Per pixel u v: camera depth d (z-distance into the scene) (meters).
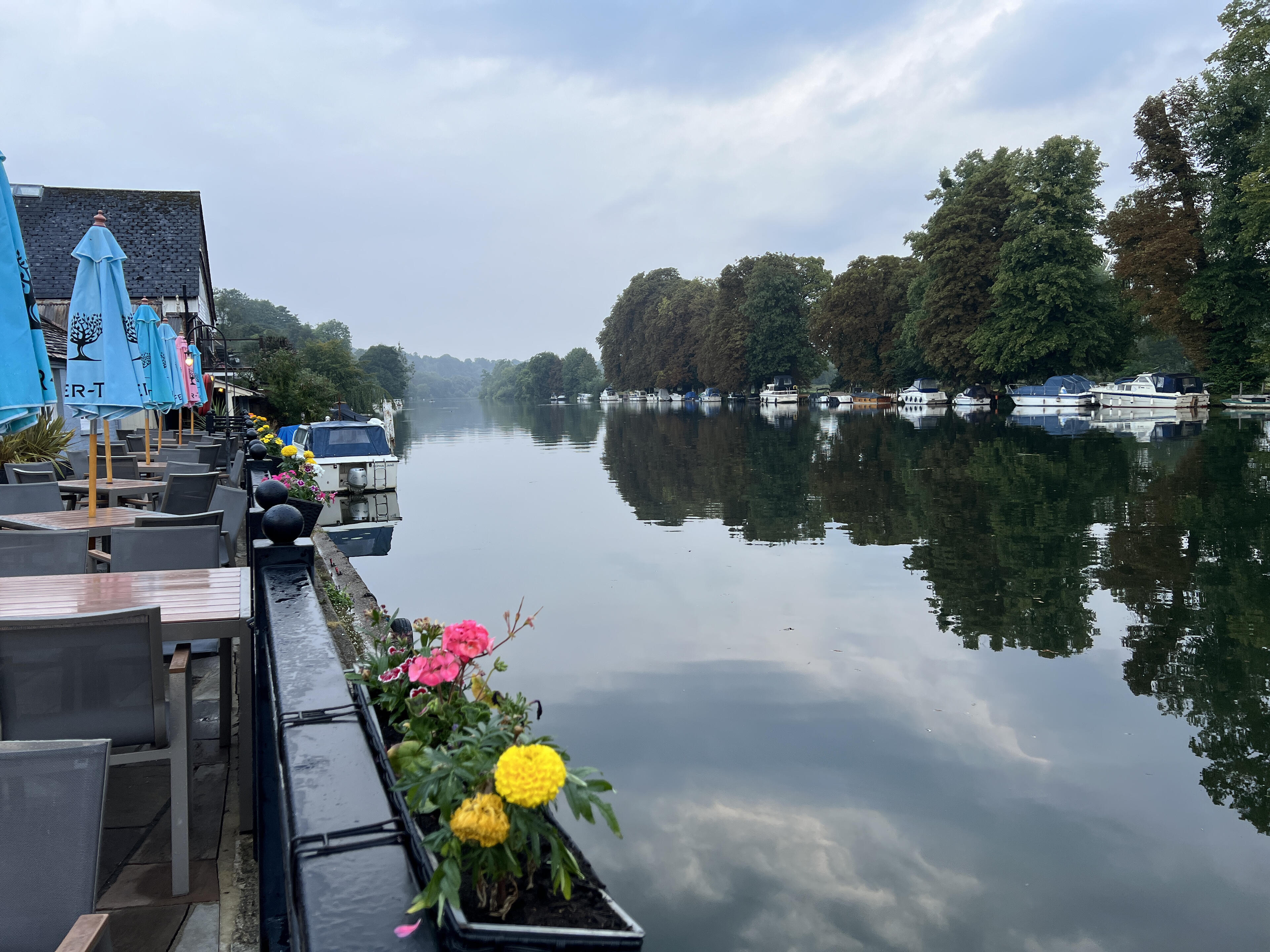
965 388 57.34
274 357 37.66
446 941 1.07
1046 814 4.47
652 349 98.38
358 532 13.89
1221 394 42.78
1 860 1.59
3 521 5.47
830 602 8.88
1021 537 12.20
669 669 6.81
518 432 49.25
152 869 2.77
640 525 14.23
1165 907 3.69
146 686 2.52
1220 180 38.00
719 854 4.10
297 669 1.88
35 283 26.50
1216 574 9.73
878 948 3.40
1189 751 5.24
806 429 39.88
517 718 1.68
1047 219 44.31
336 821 1.25
